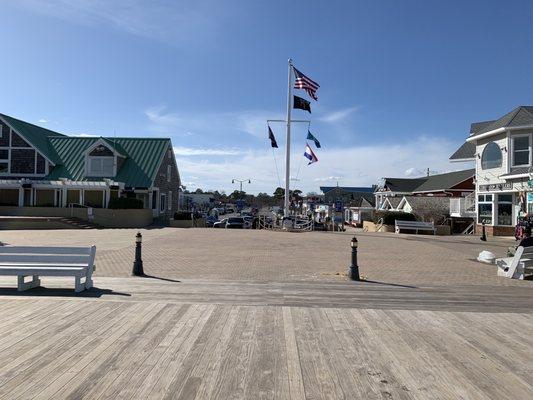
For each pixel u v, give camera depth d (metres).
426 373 5.00
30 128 44.78
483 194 31.12
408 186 59.72
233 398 4.29
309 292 9.38
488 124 35.75
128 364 5.10
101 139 41.88
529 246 12.24
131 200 37.34
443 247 21.20
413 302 8.59
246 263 14.04
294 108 34.91
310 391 4.46
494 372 5.05
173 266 13.16
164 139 46.38
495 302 8.73
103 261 14.07
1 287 9.44
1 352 5.44
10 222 31.77
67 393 4.32
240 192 146.75
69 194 40.22
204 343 5.87
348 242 22.80
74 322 6.75
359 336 6.31
